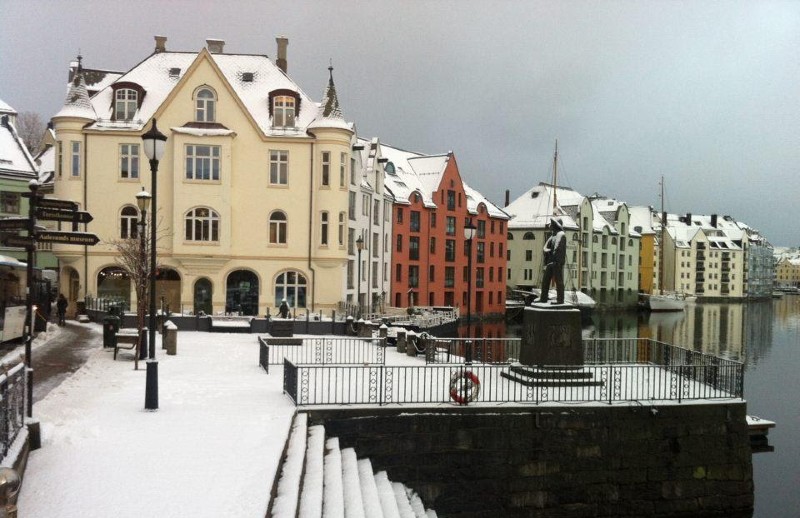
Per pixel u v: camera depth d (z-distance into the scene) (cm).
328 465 1262
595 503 1686
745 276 16700
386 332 2730
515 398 1697
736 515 1766
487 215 7762
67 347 2542
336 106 4384
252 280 4353
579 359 1988
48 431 1176
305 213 4338
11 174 4675
